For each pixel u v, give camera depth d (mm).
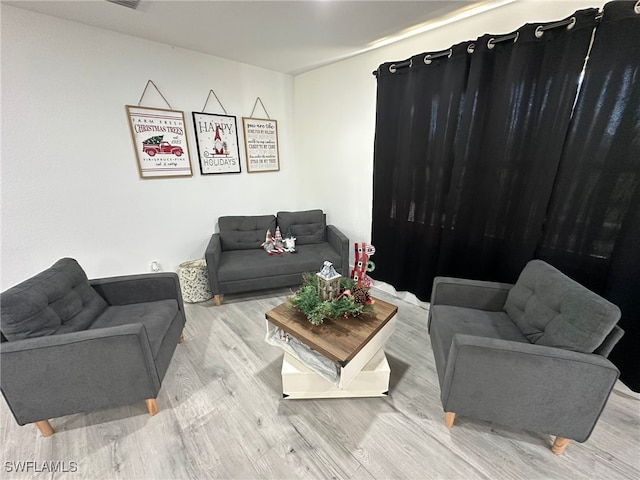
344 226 3273
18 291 1360
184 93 2545
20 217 1901
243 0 1682
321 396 1606
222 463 1292
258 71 3020
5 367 1217
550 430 1264
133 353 1355
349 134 2941
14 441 1399
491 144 1902
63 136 1995
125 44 2162
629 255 1447
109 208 2289
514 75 1724
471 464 1281
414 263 2561
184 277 2621
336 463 1288
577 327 1231
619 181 1468
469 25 1935
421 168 2309
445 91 2039
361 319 1625
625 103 1398
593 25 1427
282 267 2652
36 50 1816
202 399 1626
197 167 2770
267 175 3348
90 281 1875
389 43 2387
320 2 1720
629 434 1404
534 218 1770
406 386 1718
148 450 1350
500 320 1694
